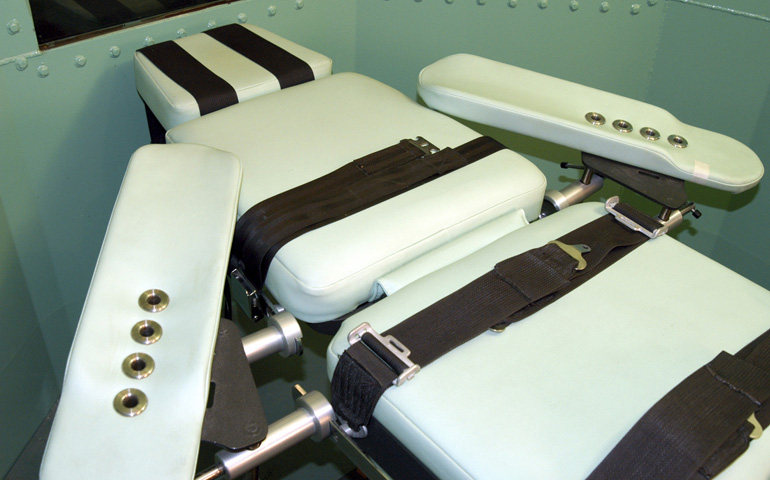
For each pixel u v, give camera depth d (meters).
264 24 1.46
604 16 1.57
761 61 1.48
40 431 1.44
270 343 0.79
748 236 1.65
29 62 1.15
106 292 0.72
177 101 1.10
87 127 1.29
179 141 1.05
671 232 1.79
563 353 0.74
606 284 0.83
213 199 0.81
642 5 1.57
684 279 0.85
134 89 1.33
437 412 0.67
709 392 0.68
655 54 1.65
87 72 1.24
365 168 0.98
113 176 1.39
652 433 0.64
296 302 0.85
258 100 1.14
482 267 0.85
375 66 1.69
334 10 1.55
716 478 0.64
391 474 0.77
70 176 1.32
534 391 0.69
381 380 0.69
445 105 1.12
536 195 1.02
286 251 0.85
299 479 1.50
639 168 1.06
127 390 0.65
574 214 0.96
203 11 1.35
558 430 0.66
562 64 1.65
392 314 0.78
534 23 1.57
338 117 1.11
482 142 1.07
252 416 0.70
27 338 1.33
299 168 0.98
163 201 0.81
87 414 0.63
